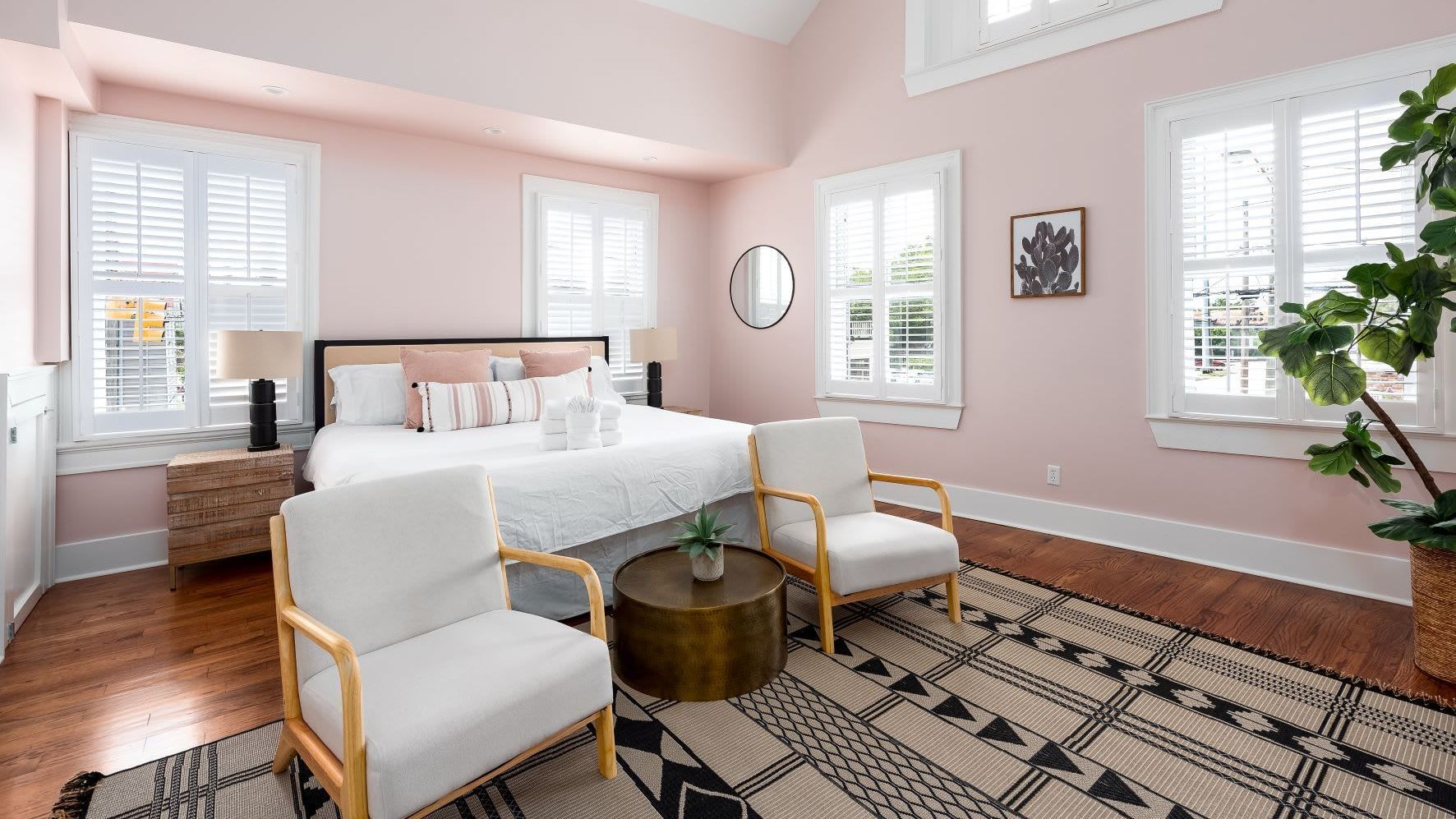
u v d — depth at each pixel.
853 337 4.93
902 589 2.61
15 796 1.70
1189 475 3.47
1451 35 2.69
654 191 5.57
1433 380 2.83
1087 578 3.24
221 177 3.67
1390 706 2.10
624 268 5.40
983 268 4.20
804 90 5.16
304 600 1.62
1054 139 3.84
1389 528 2.28
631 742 1.94
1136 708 2.11
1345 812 1.64
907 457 4.69
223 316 3.70
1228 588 3.10
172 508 3.11
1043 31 3.81
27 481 2.79
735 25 4.90
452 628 1.81
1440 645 2.23
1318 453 2.61
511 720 1.50
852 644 2.56
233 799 1.69
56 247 3.13
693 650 2.13
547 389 3.93
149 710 2.11
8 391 2.41
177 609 2.90
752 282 5.63
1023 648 2.52
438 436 3.37
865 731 1.99
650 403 5.31
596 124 4.21
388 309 4.25
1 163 2.64
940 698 2.17
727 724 2.03
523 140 4.45
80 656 2.46
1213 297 3.34
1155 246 3.50
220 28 3.00
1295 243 3.10
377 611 1.72
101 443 3.36
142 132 3.44
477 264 4.62
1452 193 2.17
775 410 5.53
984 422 4.26
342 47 3.31
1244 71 3.19
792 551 2.70
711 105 4.79
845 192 4.91
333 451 3.04
